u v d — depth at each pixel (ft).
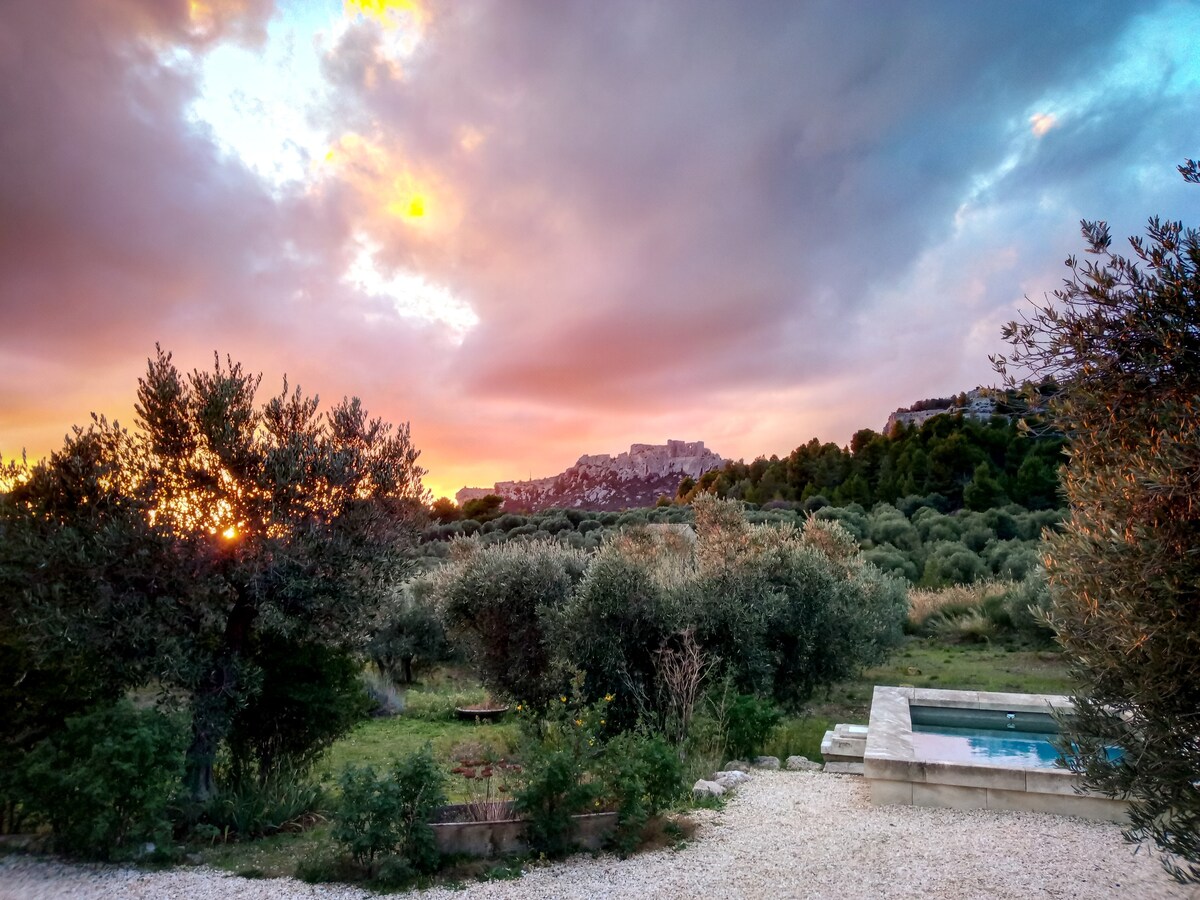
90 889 19.57
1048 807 25.36
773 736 37.45
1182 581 10.98
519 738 35.27
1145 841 21.58
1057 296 12.82
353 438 29.30
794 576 45.91
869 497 167.02
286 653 28.22
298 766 28.66
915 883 18.94
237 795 25.54
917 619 77.41
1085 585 12.28
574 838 22.11
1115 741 12.72
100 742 21.88
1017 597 71.15
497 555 52.70
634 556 50.08
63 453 25.43
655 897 18.57
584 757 23.44
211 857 22.38
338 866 20.61
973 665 62.59
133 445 26.45
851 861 20.72
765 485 198.49
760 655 41.34
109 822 21.40
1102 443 12.51
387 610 30.37
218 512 26.27
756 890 18.79
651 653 39.83
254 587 25.67
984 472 145.89
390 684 57.06
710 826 24.32
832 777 31.32
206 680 26.43
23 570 23.67
